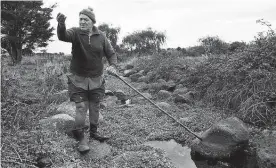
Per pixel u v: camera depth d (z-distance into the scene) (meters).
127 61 19.25
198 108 6.61
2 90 5.20
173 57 11.98
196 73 8.51
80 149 4.08
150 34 23.64
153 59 13.06
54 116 4.98
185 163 4.23
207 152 4.36
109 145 4.58
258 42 6.98
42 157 3.72
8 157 3.43
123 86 9.99
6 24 16.55
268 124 5.07
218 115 5.97
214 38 13.91
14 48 16.38
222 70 6.95
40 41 18.17
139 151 4.29
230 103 6.36
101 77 4.41
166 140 5.05
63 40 3.97
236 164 4.23
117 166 3.77
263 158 3.79
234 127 4.50
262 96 5.70
